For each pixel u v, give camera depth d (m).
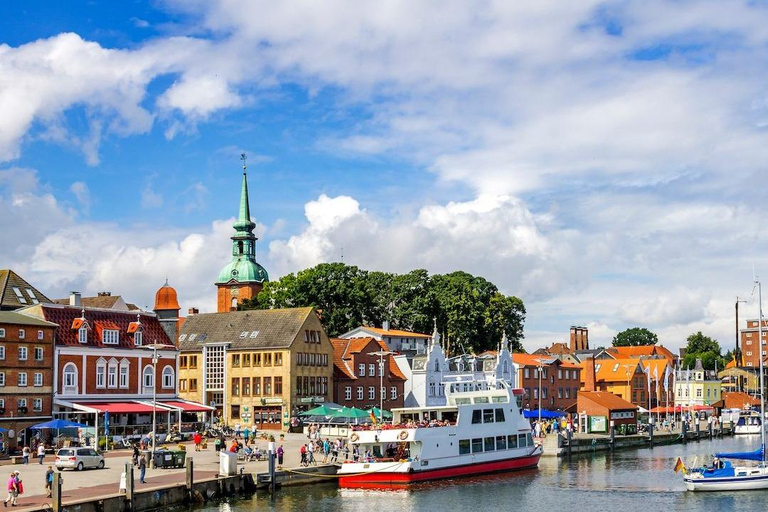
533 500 79.06
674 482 90.94
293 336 131.50
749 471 85.06
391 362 151.38
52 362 105.50
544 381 176.38
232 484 77.44
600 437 131.25
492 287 187.50
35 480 72.62
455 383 102.00
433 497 80.12
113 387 113.12
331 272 169.75
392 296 176.62
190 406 117.62
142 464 72.88
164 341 122.00
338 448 96.69
